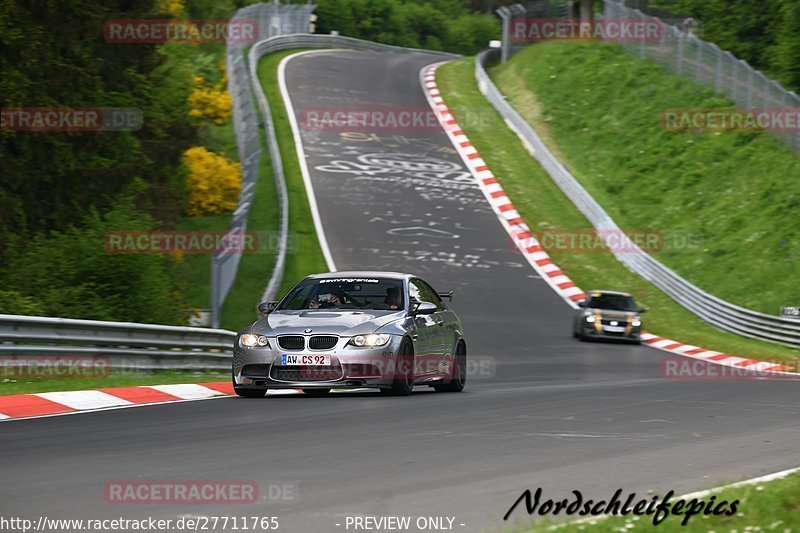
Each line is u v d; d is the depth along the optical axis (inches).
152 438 1346.0
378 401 1839.3
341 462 1163.3
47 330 2144.4
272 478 1059.3
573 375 2957.7
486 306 4532.5
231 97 6697.8
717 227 5649.6
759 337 4247.0
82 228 3585.1
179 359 2583.7
